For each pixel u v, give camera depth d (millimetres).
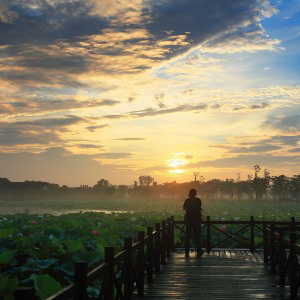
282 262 8383
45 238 8281
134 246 6953
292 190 115312
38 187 185750
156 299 7145
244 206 56594
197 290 7891
